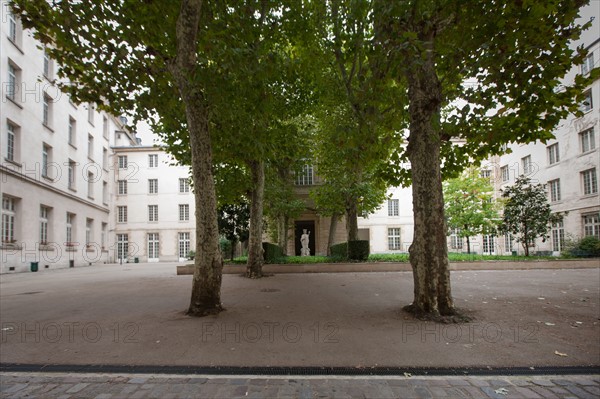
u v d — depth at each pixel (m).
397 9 5.89
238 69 7.16
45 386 3.86
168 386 3.81
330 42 9.73
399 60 6.11
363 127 7.65
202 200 7.31
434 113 6.84
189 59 7.10
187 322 6.41
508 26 6.05
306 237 27.86
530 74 6.50
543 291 9.61
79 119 30.89
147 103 9.84
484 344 5.02
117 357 4.67
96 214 35.06
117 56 8.80
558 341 5.13
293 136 13.64
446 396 3.55
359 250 17.48
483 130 7.75
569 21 6.00
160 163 40.81
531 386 3.76
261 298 8.95
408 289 10.30
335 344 5.08
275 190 21.08
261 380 3.94
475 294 9.10
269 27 10.10
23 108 22.19
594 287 10.35
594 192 22.55
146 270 21.70
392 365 4.31
